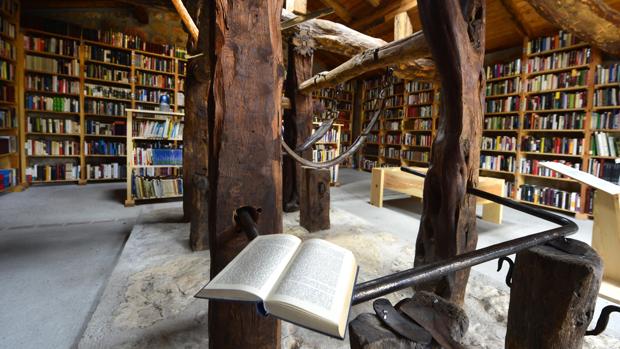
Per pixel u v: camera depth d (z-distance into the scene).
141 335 1.35
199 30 2.11
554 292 0.87
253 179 0.96
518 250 0.85
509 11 4.52
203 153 3.07
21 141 5.07
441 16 1.30
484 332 1.46
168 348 1.27
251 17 0.94
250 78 0.94
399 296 1.76
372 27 6.30
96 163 6.04
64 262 2.29
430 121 7.14
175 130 4.35
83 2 5.80
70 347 1.38
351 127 10.07
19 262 2.27
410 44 1.89
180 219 3.28
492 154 5.78
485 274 2.24
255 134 0.96
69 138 5.82
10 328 1.50
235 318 0.98
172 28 6.64
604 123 4.06
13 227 3.06
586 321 0.89
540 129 4.77
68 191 4.94
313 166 2.47
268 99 0.97
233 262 0.63
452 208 1.50
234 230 0.94
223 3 0.90
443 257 1.55
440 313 0.73
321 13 1.19
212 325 1.00
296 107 3.46
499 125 5.38
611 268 1.98
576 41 4.27
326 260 0.59
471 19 1.43
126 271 1.99
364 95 9.54
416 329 0.68
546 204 4.63
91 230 3.04
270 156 0.98
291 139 3.57
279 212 1.02
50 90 5.34
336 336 0.43
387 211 4.26
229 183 0.92
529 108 4.90
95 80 5.75
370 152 9.25
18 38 4.95
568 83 4.39
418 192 3.82
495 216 3.74
